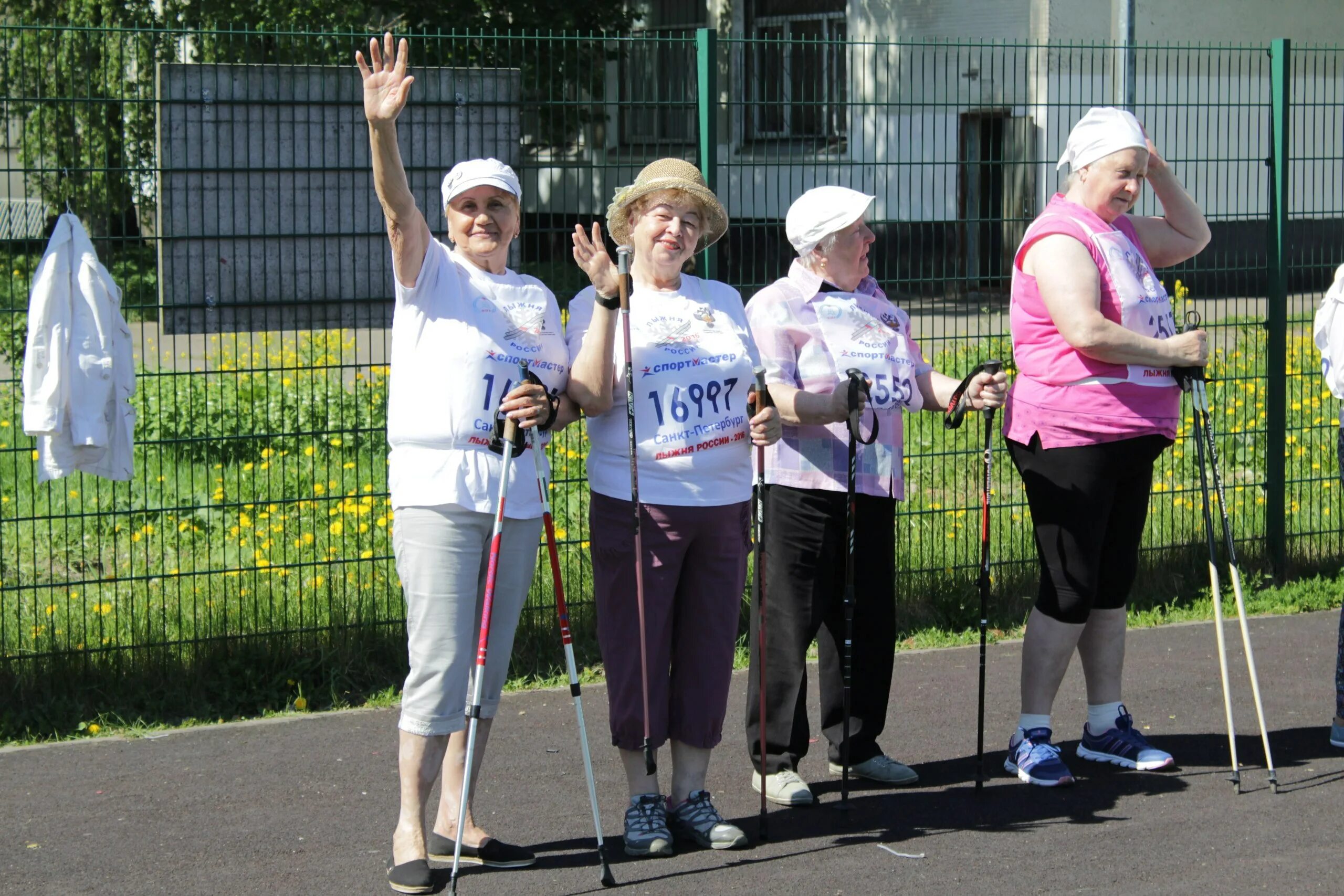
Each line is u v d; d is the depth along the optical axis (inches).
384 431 285.3
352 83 249.4
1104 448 193.6
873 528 193.0
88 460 215.6
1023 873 169.0
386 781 201.0
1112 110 196.7
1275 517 301.7
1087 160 195.6
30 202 248.1
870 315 192.5
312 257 249.0
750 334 182.4
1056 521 196.2
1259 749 211.9
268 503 254.7
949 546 293.3
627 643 176.6
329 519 266.8
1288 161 298.4
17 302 262.8
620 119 267.1
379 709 230.8
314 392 357.4
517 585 170.9
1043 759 198.2
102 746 213.9
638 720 176.4
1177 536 306.5
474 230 168.9
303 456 323.9
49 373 211.3
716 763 210.1
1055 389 194.7
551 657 250.1
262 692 232.1
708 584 177.2
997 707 231.9
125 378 220.1
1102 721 207.3
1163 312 198.2
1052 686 200.7
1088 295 189.9
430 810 191.3
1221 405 354.3
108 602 253.0
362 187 252.2
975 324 289.7
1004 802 192.7
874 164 282.0
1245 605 277.9
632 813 177.3
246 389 361.4
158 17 689.6
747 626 260.2
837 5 846.5
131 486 260.7
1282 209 298.7
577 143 271.6
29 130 234.5
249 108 241.6
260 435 246.2
